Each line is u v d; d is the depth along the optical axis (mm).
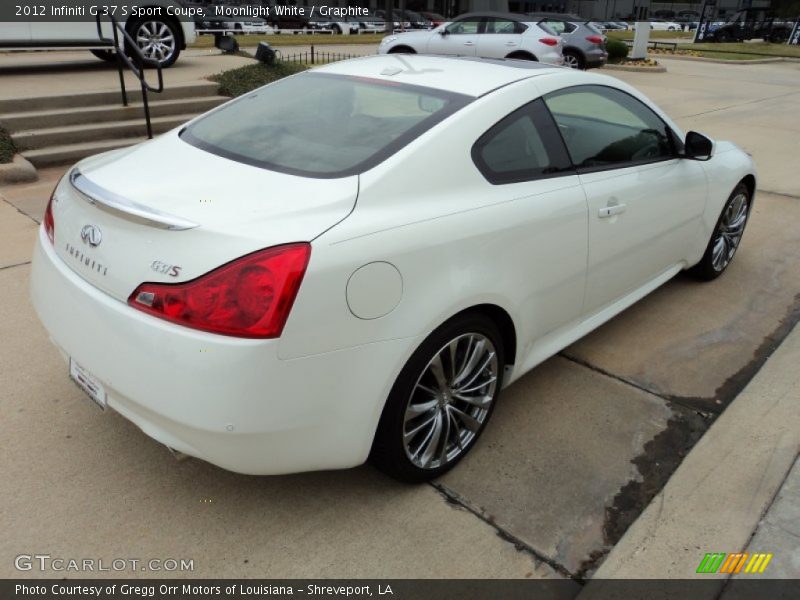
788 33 33250
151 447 2711
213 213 2051
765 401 3148
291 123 2697
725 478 2631
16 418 2842
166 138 2889
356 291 2062
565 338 3193
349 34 36656
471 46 14367
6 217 5176
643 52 20422
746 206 4680
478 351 2576
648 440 2920
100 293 2131
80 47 9109
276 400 1986
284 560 2238
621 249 3285
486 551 2305
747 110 11766
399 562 2248
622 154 3322
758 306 4266
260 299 1919
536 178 2770
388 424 2307
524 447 2840
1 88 7758
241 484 2549
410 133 2455
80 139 7148
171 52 9898
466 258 2377
